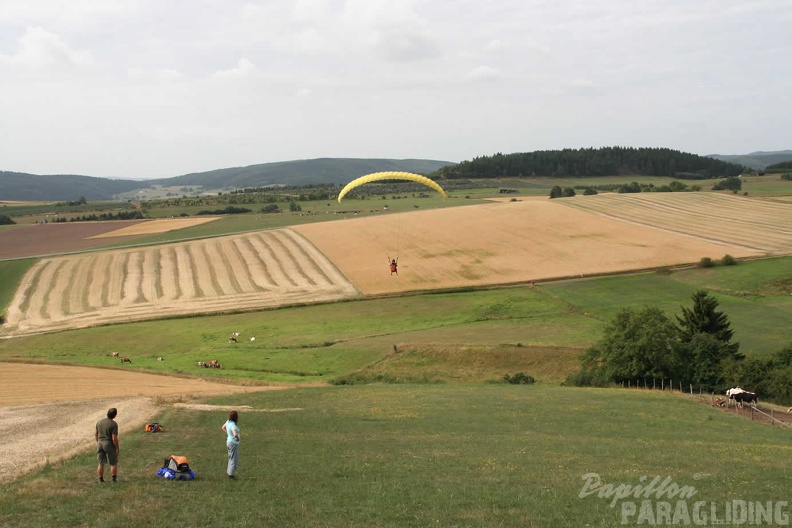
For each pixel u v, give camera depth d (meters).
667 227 112.62
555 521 14.81
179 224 147.62
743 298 74.62
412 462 20.86
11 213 184.50
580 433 27.39
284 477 18.50
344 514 15.09
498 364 54.97
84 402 33.41
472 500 16.28
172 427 26.44
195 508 15.09
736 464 21.39
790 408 36.84
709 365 47.22
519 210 129.12
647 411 33.81
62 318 82.56
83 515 14.29
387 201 177.12
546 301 78.06
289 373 56.12
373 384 48.38
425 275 92.62
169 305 86.00
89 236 135.62
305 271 98.19
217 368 57.47
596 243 103.62
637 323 49.06
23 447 23.09
